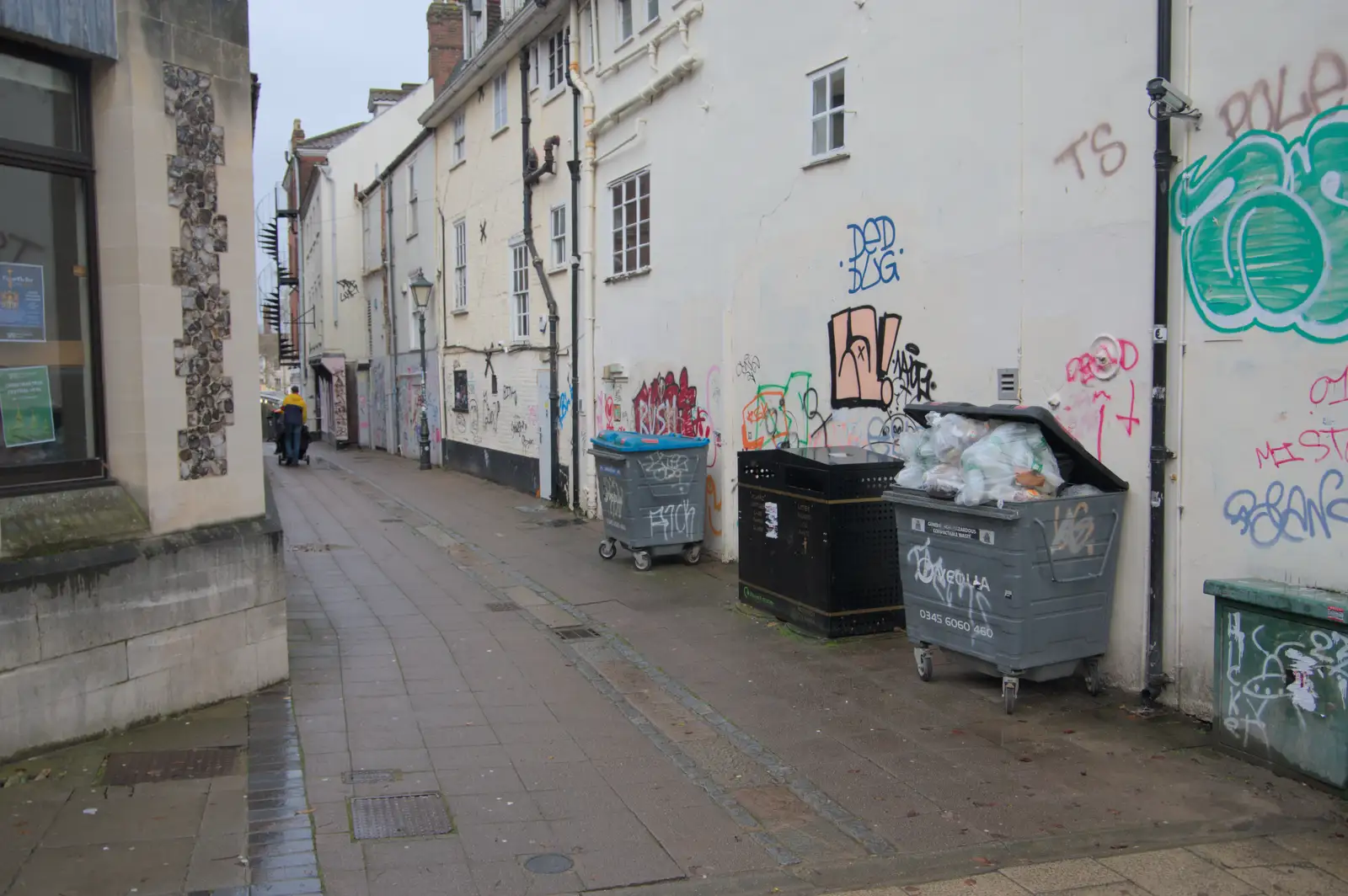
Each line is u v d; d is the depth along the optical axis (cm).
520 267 1772
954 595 610
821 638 756
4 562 494
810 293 912
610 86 1351
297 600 916
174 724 571
